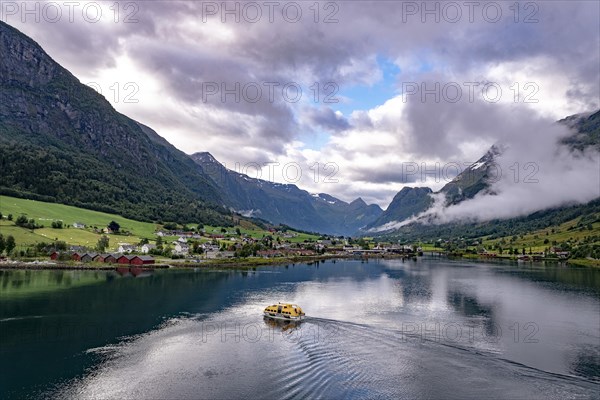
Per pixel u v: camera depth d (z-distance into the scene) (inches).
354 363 2561.5
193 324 3555.6
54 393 2133.4
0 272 6865.2
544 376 2425.0
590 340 3250.5
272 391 2130.9
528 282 6909.5
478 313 4217.5
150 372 2405.3
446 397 2096.5
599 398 2130.9
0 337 3107.8
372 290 5787.4
